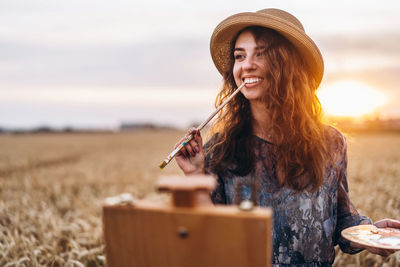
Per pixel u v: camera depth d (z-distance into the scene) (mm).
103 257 3480
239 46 1864
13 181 9734
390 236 1642
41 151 23641
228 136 1903
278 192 1802
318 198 1795
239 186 1462
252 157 1839
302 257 1783
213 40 2098
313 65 1938
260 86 1835
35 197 7090
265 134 1884
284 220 1785
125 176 10820
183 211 1040
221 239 1015
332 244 1868
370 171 8555
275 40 1835
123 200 1092
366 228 1754
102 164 14898
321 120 1967
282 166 1803
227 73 2188
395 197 5324
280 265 1786
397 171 8406
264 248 988
